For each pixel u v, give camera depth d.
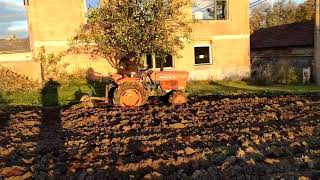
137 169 6.75
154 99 14.70
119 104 12.99
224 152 7.47
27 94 16.64
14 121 11.42
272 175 6.28
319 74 22.33
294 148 7.73
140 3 16.58
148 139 8.70
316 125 9.67
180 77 13.69
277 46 26.50
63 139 9.05
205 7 22.02
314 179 6.15
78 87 17.83
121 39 16.28
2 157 7.71
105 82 18.80
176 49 19.75
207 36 22.14
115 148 8.02
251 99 14.52
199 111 11.89
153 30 16.56
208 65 22.27
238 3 22.78
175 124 9.99
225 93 17.02
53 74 19.27
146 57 20.28
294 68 23.20
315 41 22.62
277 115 11.30
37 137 9.34
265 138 8.48
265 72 22.33
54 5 19.20
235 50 22.92
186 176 6.29
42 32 19.14
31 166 6.88
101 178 6.37
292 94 16.47
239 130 9.30
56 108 13.62
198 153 7.39
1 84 16.91
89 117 11.49
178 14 18.44
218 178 6.23
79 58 19.62
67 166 6.90
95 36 17.56
